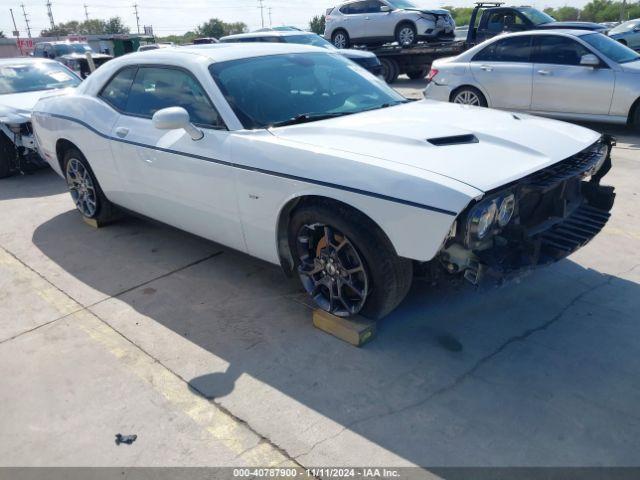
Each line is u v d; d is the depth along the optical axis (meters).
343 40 16.48
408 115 3.50
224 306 3.62
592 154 3.25
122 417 2.64
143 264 4.34
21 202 6.13
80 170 4.99
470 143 2.98
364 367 2.92
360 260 2.90
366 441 2.41
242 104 3.49
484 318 3.33
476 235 2.52
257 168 3.15
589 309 3.39
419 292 3.65
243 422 2.56
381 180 2.65
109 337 3.33
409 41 15.16
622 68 7.67
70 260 4.49
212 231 3.77
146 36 44.69
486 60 8.95
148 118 4.04
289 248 3.33
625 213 4.93
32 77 8.20
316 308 3.53
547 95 8.35
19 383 2.93
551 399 2.62
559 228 3.16
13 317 3.63
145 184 4.09
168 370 2.98
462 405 2.60
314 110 3.62
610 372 2.80
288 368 2.94
